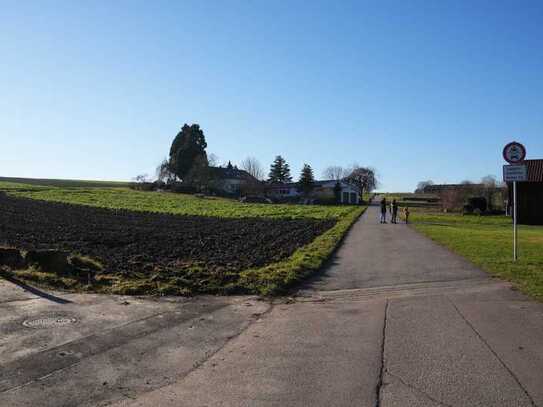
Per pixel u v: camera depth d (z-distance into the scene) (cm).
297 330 796
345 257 1706
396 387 553
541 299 996
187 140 11425
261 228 3123
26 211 4012
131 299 1000
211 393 541
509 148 1534
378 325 822
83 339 730
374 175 15425
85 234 2406
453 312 903
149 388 556
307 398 525
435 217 4978
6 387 553
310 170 11106
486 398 522
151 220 3725
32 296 982
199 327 812
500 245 1967
